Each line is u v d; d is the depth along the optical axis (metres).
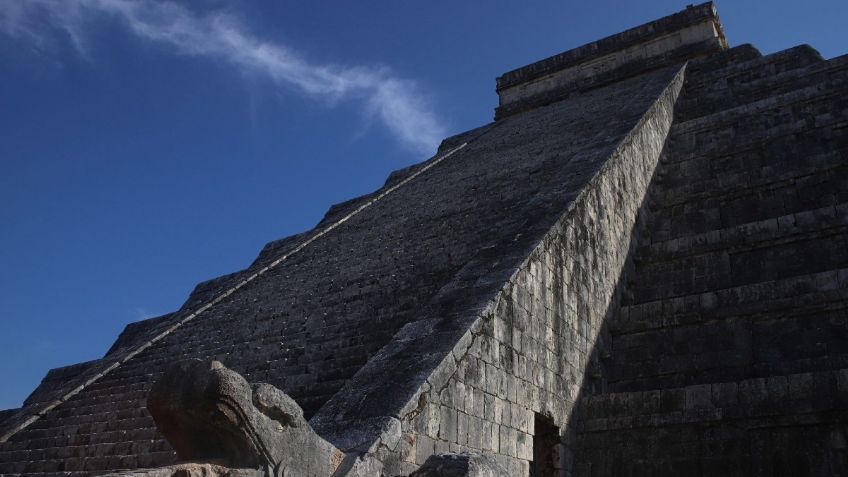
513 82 31.19
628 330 12.34
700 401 9.86
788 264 12.23
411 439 7.11
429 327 8.84
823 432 8.81
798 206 13.66
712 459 9.44
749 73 21.09
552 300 10.61
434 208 17.61
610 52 28.61
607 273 12.80
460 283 9.91
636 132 16.12
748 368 10.77
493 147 23.09
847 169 13.50
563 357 10.66
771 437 9.14
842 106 15.63
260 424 5.20
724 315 11.44
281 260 18.98
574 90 28.70
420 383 7.49
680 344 11.71
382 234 17.33
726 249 13.05
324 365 11.46
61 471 12.36
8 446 13.99
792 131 15.43
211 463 4.98
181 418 5.20
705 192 15.03
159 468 4.70
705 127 17.77
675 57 26.19
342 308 13.45
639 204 15.22
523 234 11.10
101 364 16.66
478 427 8.27
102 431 13.06
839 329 10.36
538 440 10.34
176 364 5.30
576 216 11.98
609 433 10.45
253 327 14.82
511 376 9.16
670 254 13.66
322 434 7.02
